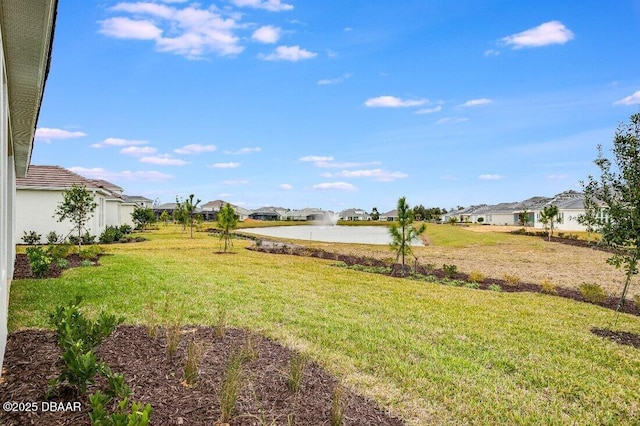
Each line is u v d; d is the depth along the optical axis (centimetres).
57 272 990
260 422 308
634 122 671
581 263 1798
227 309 706
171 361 405
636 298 927
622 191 687
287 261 1563
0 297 339
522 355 560
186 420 292
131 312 635
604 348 600
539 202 5981
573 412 400
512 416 384
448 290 1056
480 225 5844
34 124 645
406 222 1395
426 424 357
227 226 1909
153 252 1705
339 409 320
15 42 342
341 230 5553
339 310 761
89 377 286
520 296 1007
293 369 389
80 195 1647
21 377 329
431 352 548
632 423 382
